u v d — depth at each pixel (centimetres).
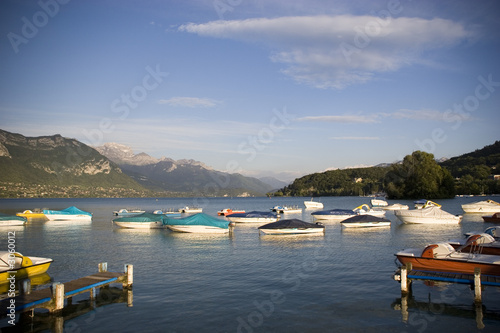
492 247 2416
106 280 1966
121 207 15175
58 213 7181
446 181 13412
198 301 1834
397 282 2150
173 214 9044
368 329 1497
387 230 4844
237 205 16612
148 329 1511
